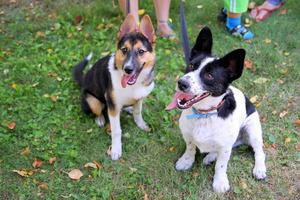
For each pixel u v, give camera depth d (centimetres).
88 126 146
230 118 112
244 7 183
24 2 218
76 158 133
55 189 124
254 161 133
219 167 122
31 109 151
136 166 132
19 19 207
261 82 163
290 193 124
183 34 135
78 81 157
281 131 144
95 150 137
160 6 183
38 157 134
